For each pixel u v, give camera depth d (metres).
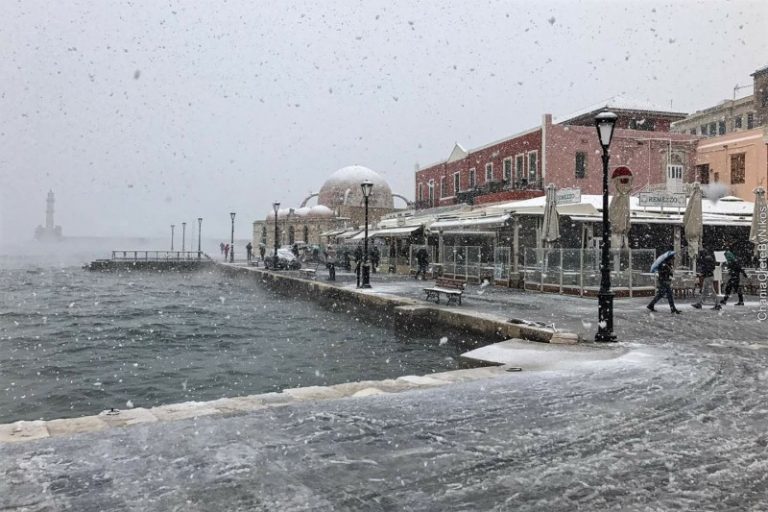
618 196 21.80
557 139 36.59
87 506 4.34
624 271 21.78
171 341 20.41
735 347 11.51
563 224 29.88
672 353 10.86
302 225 77.75
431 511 4.28
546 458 5.36
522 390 8.01
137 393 13.28
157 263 74.56
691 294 22.25
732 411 6.92
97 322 25.47
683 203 28.19
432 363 15.96
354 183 81.94
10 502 4.41
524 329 13.72
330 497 4.52
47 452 5.50
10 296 38.97
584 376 8.92
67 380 14.51
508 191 35.09
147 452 5.51
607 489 4.67
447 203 50.44
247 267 56.19
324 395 7.91
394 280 35.47
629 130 38.25
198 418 6.69
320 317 26.98
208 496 4.52
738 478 4.90
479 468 5.12
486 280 28.66
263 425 6.40
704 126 61.50
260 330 22.88
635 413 6.83
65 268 86.38
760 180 35.16
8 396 12.98
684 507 4.34
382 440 5.87
